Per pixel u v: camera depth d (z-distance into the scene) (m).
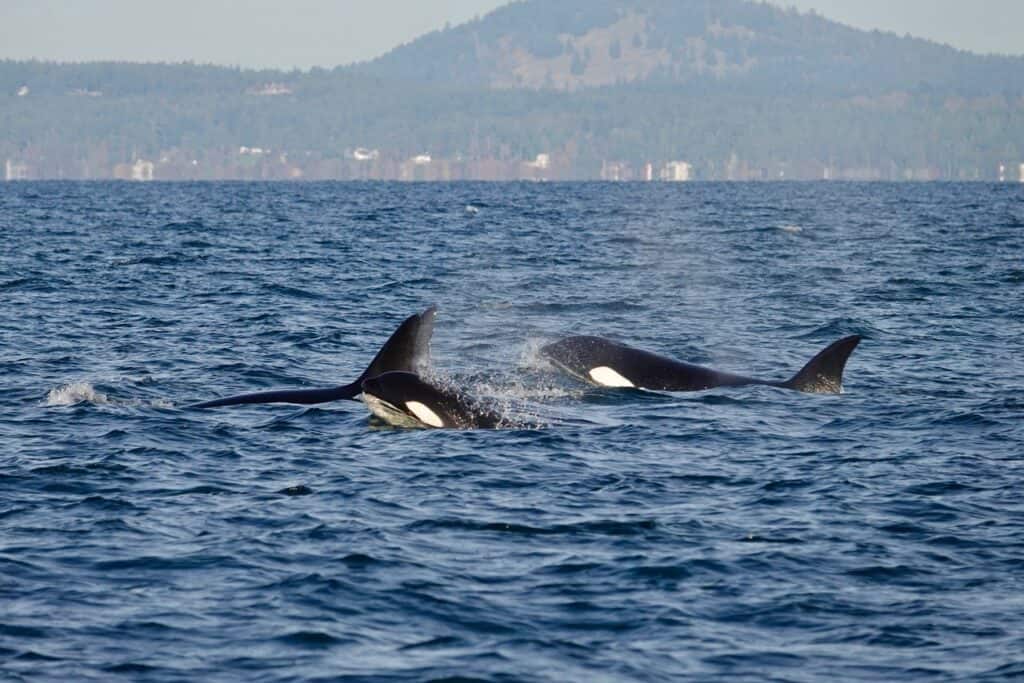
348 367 84.62
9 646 36.97
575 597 41.25
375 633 38.44
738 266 167.38
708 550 45.50
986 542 46.66
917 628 38.94
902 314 114.38
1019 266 162.75
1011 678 35.47
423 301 125.31
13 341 92.00
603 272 160.12
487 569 43.56
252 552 44.62
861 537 47.16
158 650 37.00
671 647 37.66
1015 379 80.75
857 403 71.88
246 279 141.38
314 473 55.50
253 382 78.62
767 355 93.50
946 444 61.97
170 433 62.56
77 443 60.41
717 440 62.72
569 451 59.97
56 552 44.56
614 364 76.31
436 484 53.72
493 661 36.59
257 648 37.25
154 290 128.00
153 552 44.69
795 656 37.12
